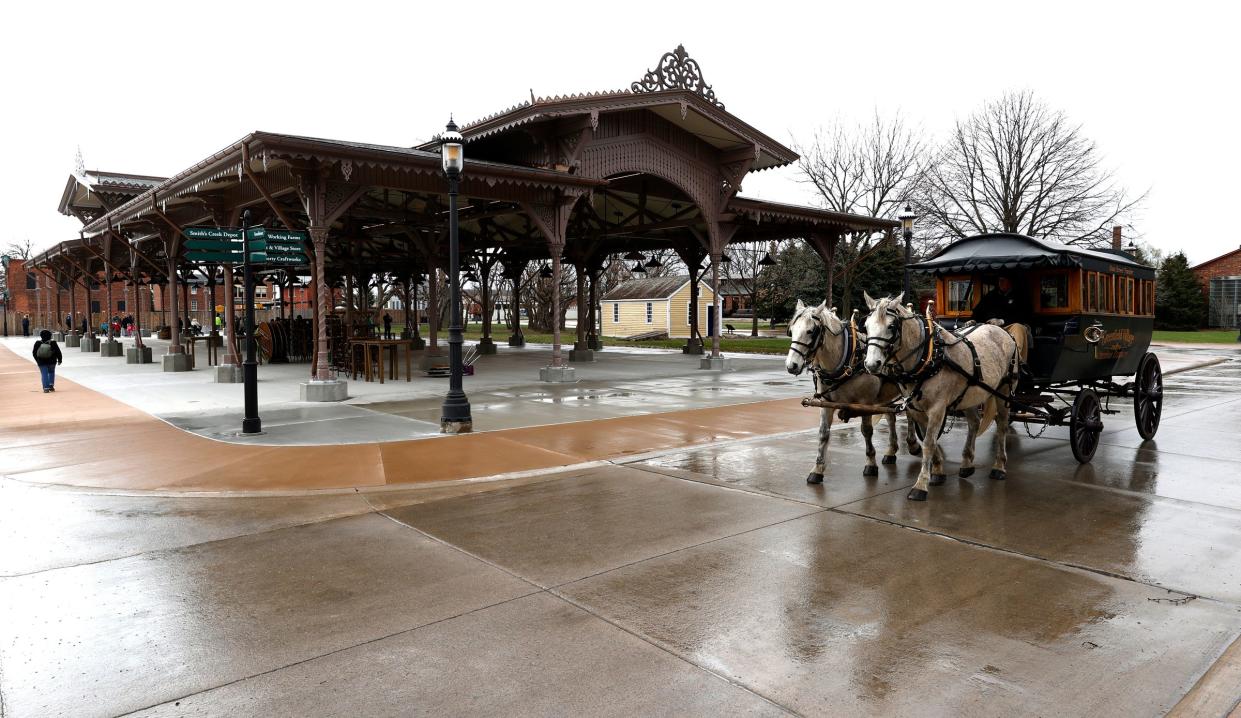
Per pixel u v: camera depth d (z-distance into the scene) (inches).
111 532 259.8
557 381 770.2
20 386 741.9
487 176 659.4
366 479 339.6
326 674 158.4
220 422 501.0
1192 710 143.0
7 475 346.6
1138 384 432.1
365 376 789.2
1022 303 393.1
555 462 377.1
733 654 167.3
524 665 162.6
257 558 233.1
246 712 143.0
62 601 197.5
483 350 1232.8
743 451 408.8
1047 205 1620.3
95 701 146.4
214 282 1131.9
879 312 289.3
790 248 1877.5
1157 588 206.4
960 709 143.3
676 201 1042.7
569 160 750.5
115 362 1104.2
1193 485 328.2
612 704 146.1
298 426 482.9
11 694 148.8
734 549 240.8
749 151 891.4
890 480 339.9
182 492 316.2
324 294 617.3
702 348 1242.0
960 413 345.7
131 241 1058.1
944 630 179.2
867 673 158.1
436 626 182.7
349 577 216.5
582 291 1102.4
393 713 142.9
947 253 411.5
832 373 328.8
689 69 820.6
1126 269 419.8
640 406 584.1
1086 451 370.6
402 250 1245.7
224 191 733.9
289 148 540.7
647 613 190.2
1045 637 175.3
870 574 217.8
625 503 299.4
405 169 606.9
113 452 398.6
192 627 181.6
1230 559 230.5
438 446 416.8
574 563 228.2
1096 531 259.4
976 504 296.4
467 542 249.3
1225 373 925.8
